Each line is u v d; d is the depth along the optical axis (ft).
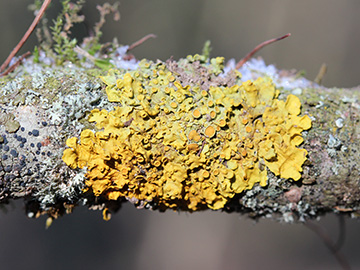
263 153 0.64
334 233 1.72
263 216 0.69
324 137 0.65
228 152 0.63
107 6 0.69
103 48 0.69
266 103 0.64
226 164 0.64
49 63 0.67
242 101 0.64
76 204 0.67
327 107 0.66
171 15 1.72
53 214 0.67
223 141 0.63
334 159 0.65
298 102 0.65
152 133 0.63
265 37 1.80
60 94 0.63
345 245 1.71
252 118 0.64
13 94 0.63
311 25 1.80
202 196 0.64
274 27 1.80
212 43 1.76
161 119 0.63
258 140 0.64
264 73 0.68
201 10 1.75
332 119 0.65
